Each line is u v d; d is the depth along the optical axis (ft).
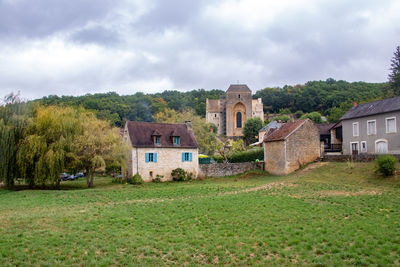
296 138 109.81
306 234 39.27
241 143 157.17
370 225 41.93
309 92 393.50
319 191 71.10
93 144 98.17
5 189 92.43
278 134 117.80
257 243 36.86
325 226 42.50
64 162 94.58
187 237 39.40
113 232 41.52
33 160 90.84
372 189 69.21
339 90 379.76
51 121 95.61
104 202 66.95
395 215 47.14
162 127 122.01
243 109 302.66
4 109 94.79
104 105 288.10
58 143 92.68
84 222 46.98
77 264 30.76
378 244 34.76
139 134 114.62
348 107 237.45
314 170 99.19
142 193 79.41
